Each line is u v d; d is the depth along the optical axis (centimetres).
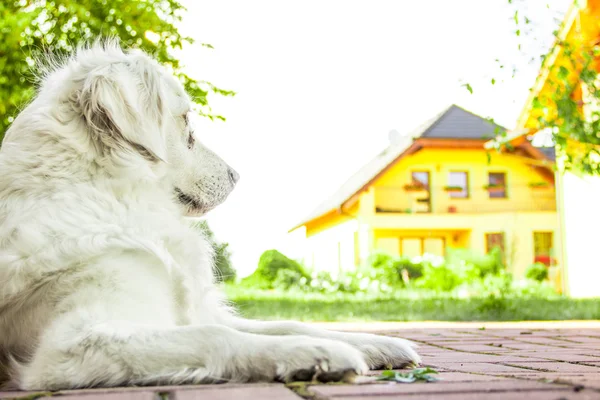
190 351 200
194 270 272
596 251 1543
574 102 732
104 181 251
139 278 228
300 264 2455
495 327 647
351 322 792
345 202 2775
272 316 902
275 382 197
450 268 1988
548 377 219
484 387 181
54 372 203
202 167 297
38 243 225
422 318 853
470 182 2761
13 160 246
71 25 643
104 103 251
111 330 206
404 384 190
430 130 2714
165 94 280
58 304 221
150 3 655
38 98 270
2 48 588
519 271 2542
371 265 2212
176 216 280
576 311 880
